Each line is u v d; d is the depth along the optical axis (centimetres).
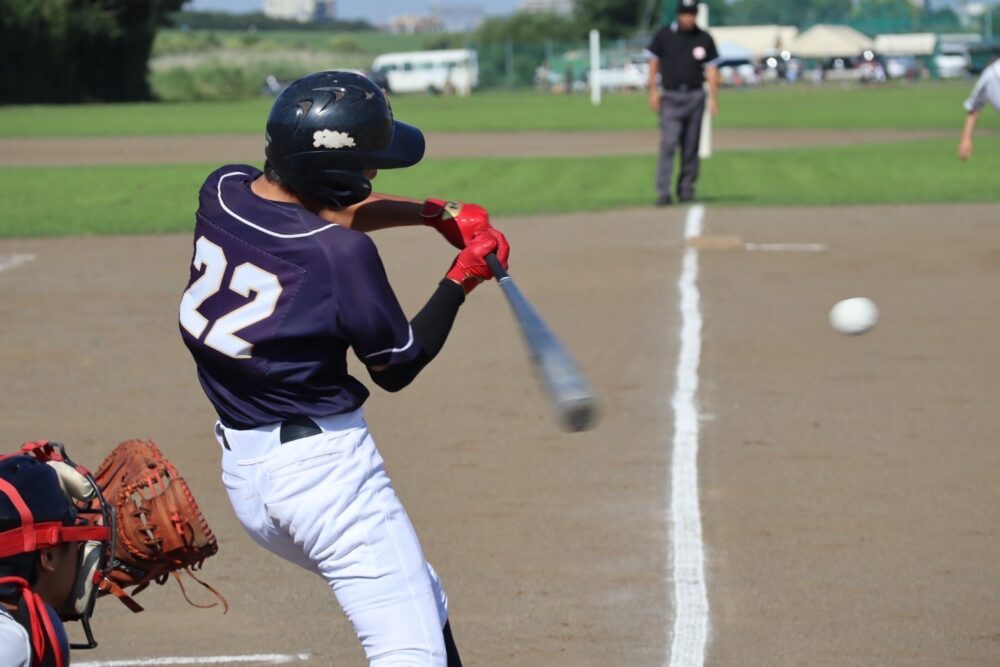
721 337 1675
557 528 1040
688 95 2852
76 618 509
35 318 1816
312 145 559
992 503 1086
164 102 10138
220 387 571
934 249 2261
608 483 1146
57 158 4541
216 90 11556
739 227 2567
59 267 2205
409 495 1122
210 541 590
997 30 15075
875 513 1065
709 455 1220
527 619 872
